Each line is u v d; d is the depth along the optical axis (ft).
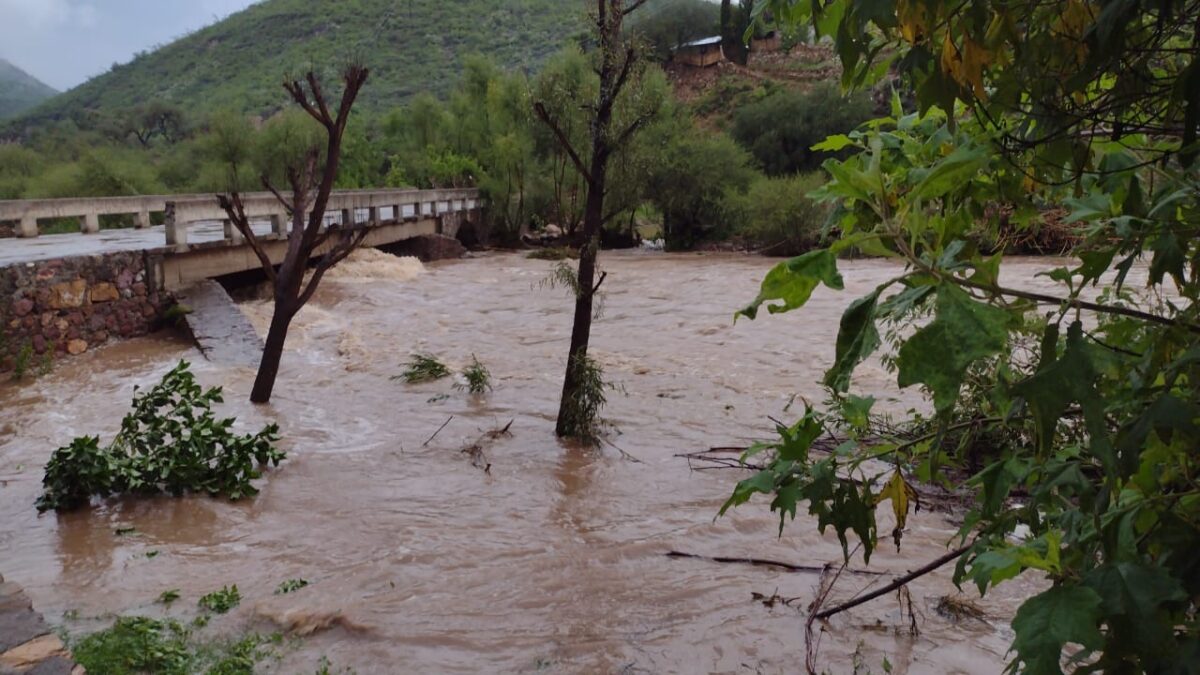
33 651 9.82
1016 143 5.62
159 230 54.29
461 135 104.99
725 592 14.02
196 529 17.25
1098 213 5.05
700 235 92.68
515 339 40.91
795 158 108.58
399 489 19.84
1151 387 4.57
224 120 97.30
